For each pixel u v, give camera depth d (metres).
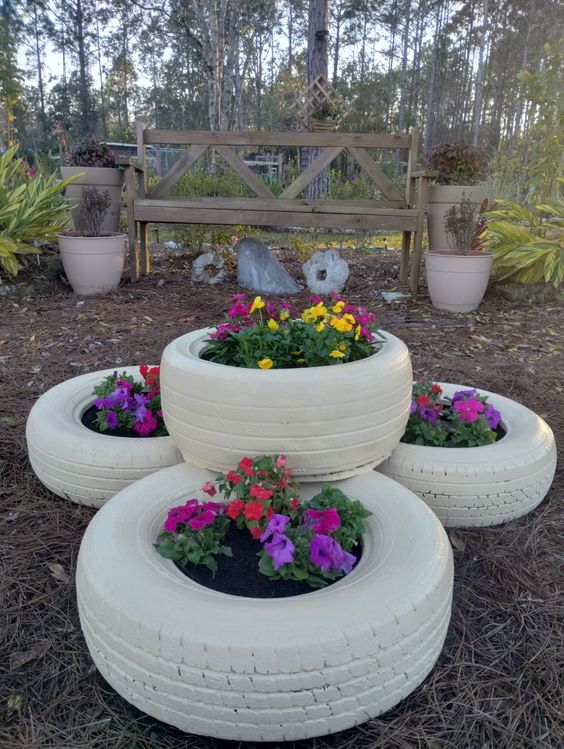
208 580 1.66
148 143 6.45
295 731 1.36
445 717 1.50
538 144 7.19
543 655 1.67
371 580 1.50
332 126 6.82
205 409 1.85
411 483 2.19
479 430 2.38
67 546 2.14
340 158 17.94
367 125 34.81
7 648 1.70
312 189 11.87
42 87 42.41
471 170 6.32
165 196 6.62
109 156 6.77
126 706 1.54
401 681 1.43
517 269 5.62
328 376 1.80
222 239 7.95
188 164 6.40
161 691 1.37
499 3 35.19
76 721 1.49
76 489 2.30
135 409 2.51
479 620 1.81
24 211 5.79
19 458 2.72
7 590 1.92
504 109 34.19
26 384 3.61
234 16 17.70
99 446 2.25
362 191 9.73
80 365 3.93
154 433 2.50
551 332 4.82
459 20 37.53
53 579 1.98
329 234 11.68
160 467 2.23
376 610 1.39
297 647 1.29
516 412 2.60
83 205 5.84
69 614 1.83
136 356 4.11
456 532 2.20
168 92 44.56
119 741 1.44
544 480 2.25
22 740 1.44
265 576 1.67
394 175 14.64
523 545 2.14
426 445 2.38
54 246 6.57
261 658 1.29
